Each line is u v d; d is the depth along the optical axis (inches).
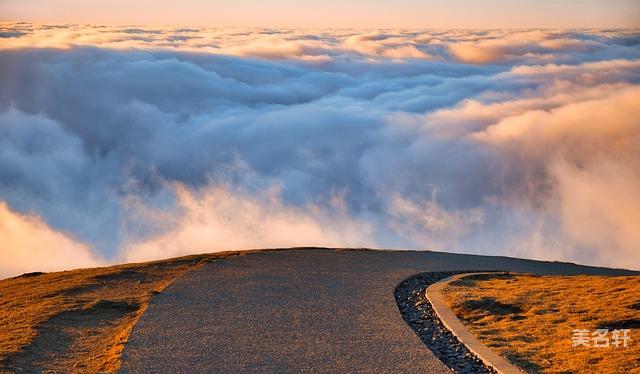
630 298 395.9
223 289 456.1
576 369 281.7
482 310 393.4
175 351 312.8
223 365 293.9
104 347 327.9
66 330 356.2
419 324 374.3
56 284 515.5
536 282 486.9
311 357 305.9
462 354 315.0
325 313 390.6
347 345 325.1
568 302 400.8
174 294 437.4
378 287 473.1
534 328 349.1
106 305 407.8
